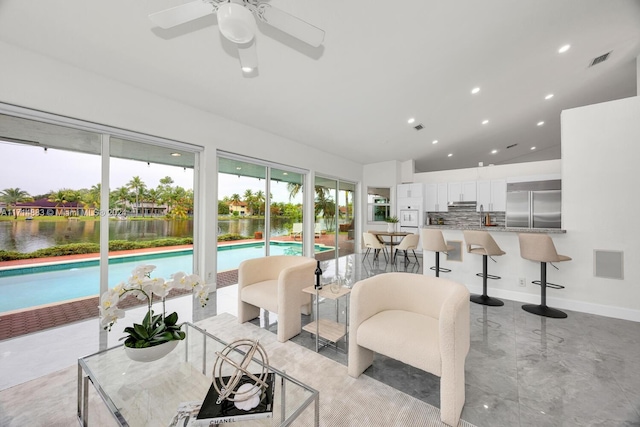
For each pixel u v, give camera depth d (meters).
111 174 3.01
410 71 3.20
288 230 5.43
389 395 1.60
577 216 3.05
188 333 1.70
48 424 1.35
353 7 2.15
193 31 2.28
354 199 7.83
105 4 1.94
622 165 2.87
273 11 1.57
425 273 4.09
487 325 2.64
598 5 2.43
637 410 1.47
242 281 2.66
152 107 3.19
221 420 1.02
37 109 2.41
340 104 3.91
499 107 4.71
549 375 1.80
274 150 4.88
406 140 6.00
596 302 2.94
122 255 3.12
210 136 3.80
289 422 1.00
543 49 3.06
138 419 1.13
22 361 1.93
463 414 1.45
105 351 1.45
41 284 2.79
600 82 4.13
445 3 2.21
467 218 7.01
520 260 3.37
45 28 2.12
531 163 6.19
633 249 2.80
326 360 1.99
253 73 2.96
